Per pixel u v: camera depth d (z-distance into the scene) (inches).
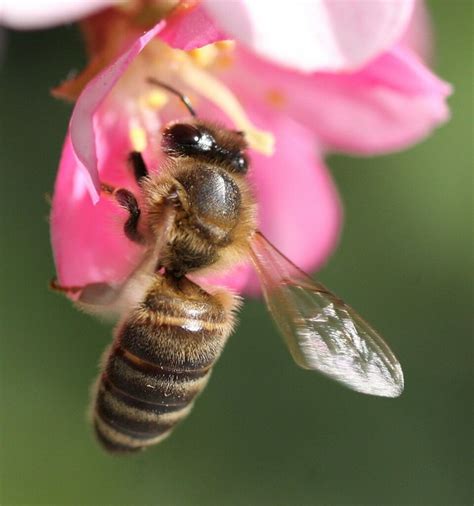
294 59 3.3
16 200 4.5
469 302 4.7
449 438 4.8
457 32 4.7
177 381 3.4
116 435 3.5
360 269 4.7
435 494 4.7
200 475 4.6
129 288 3.3
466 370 4.7
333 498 4.7
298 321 3.5
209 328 3.5
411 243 4.7
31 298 4.5
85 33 3.6
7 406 4.5
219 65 3.8
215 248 3.4
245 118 3.8
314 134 4.0
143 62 3.6
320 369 3.4
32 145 4.5
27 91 4.5
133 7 3.5
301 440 4.7
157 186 3.4
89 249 3.4
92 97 3.3
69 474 4.5
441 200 4.7
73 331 4.5
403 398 4.7
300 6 3.3
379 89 3.8
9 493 4.5
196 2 3.3
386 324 4.7
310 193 4.0
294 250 4.0
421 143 4.7
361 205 4.7
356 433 4.7
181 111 3.7
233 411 4.7
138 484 4.6
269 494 4.7
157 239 3.4
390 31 3.3
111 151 3.6
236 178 3.5
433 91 3.8
